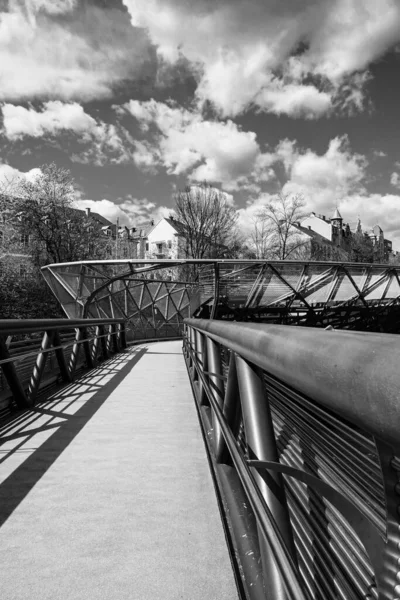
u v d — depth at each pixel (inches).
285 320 978.1
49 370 250.1
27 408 196.1
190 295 1052.5
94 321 329.1
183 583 70.9
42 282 1311.5
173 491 107.1
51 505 99.2
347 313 1060.5
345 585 38.4
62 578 72.2
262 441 57.2
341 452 40.5
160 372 330.0
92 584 70.7
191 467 123.9
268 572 49.2
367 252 2299.5
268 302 932.6
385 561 27.5
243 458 61.6
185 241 1660.9
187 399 221.8
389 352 22.0
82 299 724.7
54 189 1337.4
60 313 1306.6
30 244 1322.6
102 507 98.3
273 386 69.2
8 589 69.6
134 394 235.3
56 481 113.3
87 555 78.9
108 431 161.0
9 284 1218.0
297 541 53.6
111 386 261.4
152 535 86.0
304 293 948.6
